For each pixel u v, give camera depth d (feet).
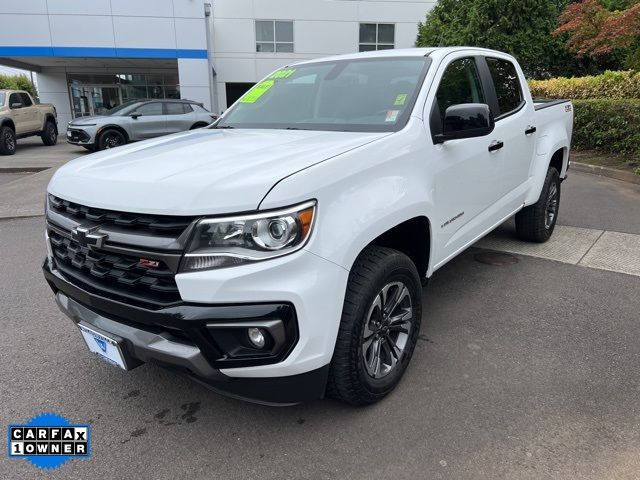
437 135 10.09
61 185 8.67
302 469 7.61
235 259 6.72
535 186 16.02
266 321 6.82
